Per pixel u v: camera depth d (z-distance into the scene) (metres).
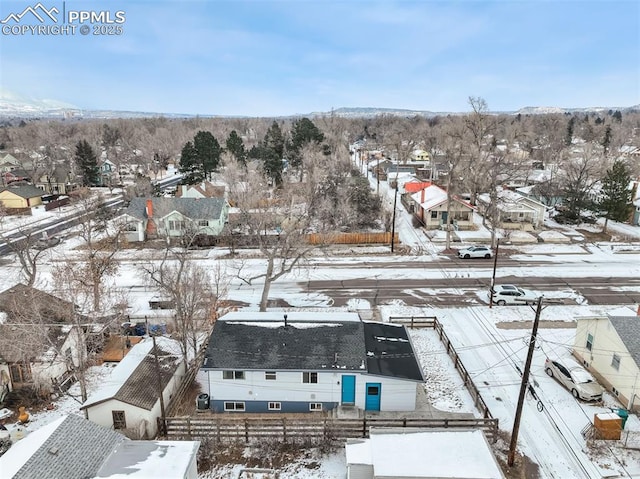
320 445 21.83
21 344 24.38
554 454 21.45
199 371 28.70
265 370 24.11
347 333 27.08
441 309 37.31
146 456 17.53
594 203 62.16
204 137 80.38
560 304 38.00
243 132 166.38
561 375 26.98
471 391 26.17
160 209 57.53
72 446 17.06
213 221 57.12
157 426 23.41
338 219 58.19
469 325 34.44
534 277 44.25
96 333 27.03
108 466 16.98
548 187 72.06
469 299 39.25
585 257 50.22
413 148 124.69
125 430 21.92
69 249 52.34
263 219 48.28
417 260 49.84
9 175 96.75
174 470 16.75
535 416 24.22
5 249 53.28
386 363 25.22
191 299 30.02
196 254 52.03
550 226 63.03
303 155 79.38
